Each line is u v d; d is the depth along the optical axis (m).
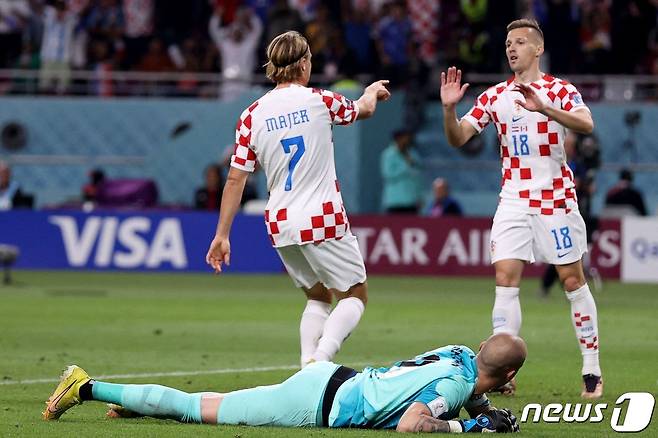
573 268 35.56
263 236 86.00
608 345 48.22
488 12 94.81
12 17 103.06
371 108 34.12
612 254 82.75
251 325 55.09
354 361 42.91
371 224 85.00
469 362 27.42
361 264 33.88
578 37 95.88
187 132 97.69
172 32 101.06
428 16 103.00
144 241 86.38
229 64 97.94
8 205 88.81
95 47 100.62
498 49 94.62
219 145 97.25
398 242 84.81
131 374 38.91
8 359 42.47
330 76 93.06
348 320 33.47
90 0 102.44
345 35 96.69
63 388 28.95
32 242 87.56
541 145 35.25
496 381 27.52
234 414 27.81
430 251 84.50
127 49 100.31
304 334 34.66
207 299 68.00
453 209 86.19
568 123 33.94
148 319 57.34
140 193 91.62
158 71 99.06
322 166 33.50
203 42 99.06
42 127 99.88
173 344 47.69
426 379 26.91
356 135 93.62
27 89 100.81
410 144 91.19
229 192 33.94
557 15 94.94
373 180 95.38
